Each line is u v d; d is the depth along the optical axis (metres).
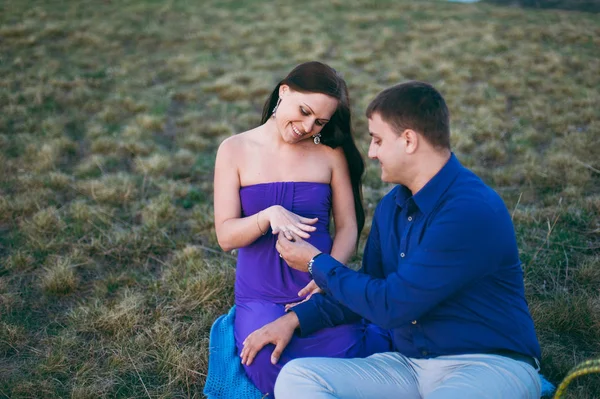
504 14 14.76
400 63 10.45
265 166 3.01
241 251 3.05
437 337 2.23
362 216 3.29
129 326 3.25
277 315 2.81
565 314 3.24
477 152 6.57
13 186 5.29
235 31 12.82
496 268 2.13
